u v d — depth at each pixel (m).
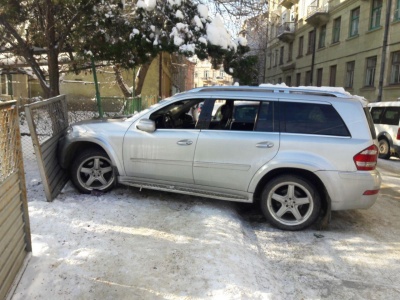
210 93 4.69
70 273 2.94
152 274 3.00
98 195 4.96
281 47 37.66
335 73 24.67
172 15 6.99
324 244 4.02
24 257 3.01
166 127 4.86
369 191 4.10
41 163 4.40
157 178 4.75
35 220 3.89
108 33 7.41
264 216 4.57
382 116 11.54
